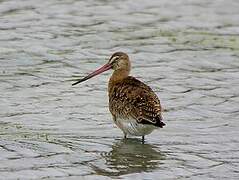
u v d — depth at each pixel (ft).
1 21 89.45
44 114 64.69
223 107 67.62
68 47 82.38
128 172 53.26
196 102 68.59
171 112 66.18
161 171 53.62
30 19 90.53
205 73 76.48
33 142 58.13
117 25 90.38
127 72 62.13
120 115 59.06
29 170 52.75
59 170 53.06
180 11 96.73
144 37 86.84
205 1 101.14
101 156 56.03
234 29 91.50
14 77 73.56
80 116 64.75
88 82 73.36
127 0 99.35
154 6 97.96
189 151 57.62
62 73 75.25
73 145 57.98
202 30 90.63
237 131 62.08
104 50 82.02
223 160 55.93
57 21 90.33
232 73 76.59
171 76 75.25
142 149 57.77
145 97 57.82
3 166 53.26
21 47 81.61
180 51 82.58
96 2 97.96
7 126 61.67
